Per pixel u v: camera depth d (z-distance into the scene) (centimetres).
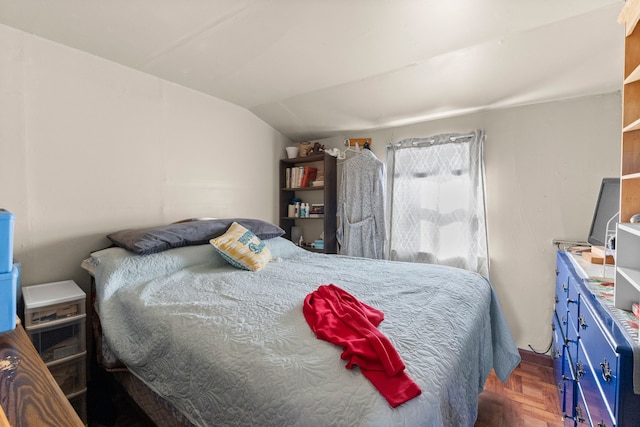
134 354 123
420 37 170
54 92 179
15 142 166
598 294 114
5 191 163
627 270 98
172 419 112
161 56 197
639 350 76
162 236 187
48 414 62
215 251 208
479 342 138
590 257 156
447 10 148
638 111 122
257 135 310
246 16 157
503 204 241
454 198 258
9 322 100
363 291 149
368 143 309
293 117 302
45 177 176
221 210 276
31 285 172
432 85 222
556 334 191
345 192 311
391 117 278
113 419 156
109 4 148
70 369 152
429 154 271
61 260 183
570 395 145
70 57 185
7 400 66
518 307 237
